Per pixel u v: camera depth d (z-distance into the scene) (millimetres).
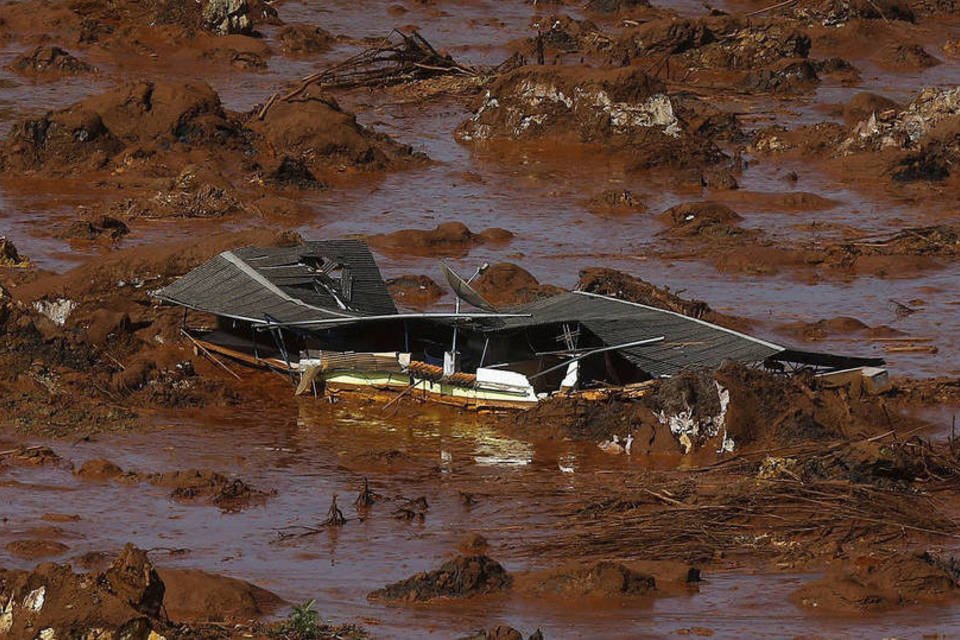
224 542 67312
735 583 62938
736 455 79000
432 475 76500
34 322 90938
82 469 74438
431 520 70500
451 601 60094
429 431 82688
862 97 171250
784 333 101750
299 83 177000
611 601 60312
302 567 64562
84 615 49469
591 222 132250
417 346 92438
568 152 156250
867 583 61500
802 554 66125
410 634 55406
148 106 145750
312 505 72188
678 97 178875
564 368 88500
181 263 100875
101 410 82875
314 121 147375
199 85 149125
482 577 61344
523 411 83938
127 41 196000
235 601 57844
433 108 175250
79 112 143125
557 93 159875
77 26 196875
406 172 147500
